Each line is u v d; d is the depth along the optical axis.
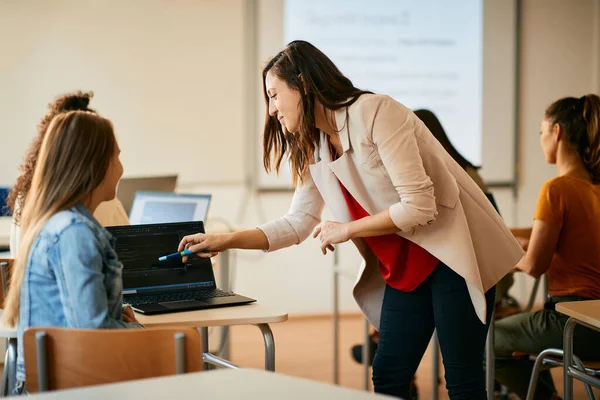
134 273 2.10
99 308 1.51
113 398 1.15
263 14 5.05
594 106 2.55
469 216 1.94
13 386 1.77
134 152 4.87
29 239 1.58
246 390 1.19
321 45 5.20
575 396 3.38
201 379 1.26
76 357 1.42
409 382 2.04
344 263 5.36
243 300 2.02
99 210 2.56
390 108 1.82
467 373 1.93
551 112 2.62
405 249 1.97
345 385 3.68
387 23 5.30
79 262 1.51
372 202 1.93
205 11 4.94
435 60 5.39
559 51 5.62
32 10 4.66
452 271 1.92
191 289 2.15
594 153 2.53
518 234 3.16
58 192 1.58
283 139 2.06
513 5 5.50
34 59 4.68
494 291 2.00
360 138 1.84
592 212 2.50
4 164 4.66
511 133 5.55
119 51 4.81
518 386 2.76
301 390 1.19
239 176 5.08
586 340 2.36
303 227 2.16
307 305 5.34
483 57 5.48
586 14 5.66
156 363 1.42
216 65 4.98
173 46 4.90
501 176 5.55
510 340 2.64
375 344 3.43
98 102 4.80
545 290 3.36
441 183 1.89
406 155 1.79
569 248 2.53
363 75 5.28
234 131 5.05
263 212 5.14
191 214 2.96
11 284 1.63
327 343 4.62
